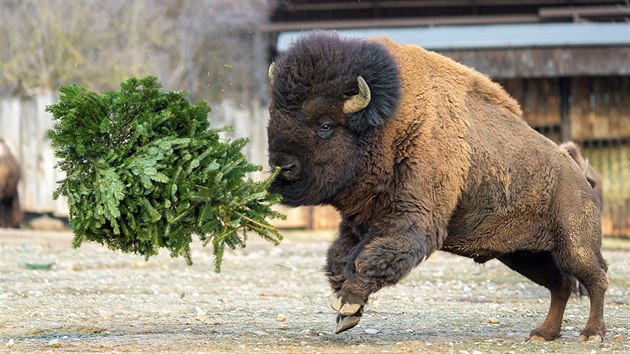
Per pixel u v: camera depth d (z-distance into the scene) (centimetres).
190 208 2883
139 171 2836
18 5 10075
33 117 8631
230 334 3325
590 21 10669
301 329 3481
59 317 3744
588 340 3309
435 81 3228
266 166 8625
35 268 5412
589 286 3372
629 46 8394
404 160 3092
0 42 9825
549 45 8369
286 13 10519
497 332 3538
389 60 3066
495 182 3266
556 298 3462
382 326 3622
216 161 2903
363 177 3086
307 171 3038
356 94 3020
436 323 3738
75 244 2959
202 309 4041
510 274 5372
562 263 3375
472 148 3212
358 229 3172
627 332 3534
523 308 4238
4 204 7906
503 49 8394
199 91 9912
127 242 2967
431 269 5581
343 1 10538
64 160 3005
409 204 3069
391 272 2927
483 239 3338
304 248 6706
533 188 3341
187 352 2881
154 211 2852
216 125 8694
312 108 3005
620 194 8675
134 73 9531
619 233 8619
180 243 2919
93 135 2902
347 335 3338
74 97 2920
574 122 8794
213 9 10306
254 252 6425
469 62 8375
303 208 8544
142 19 10100
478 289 4869
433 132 3139
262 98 10150
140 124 2892
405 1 10731
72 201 2908
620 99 8769
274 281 5109
